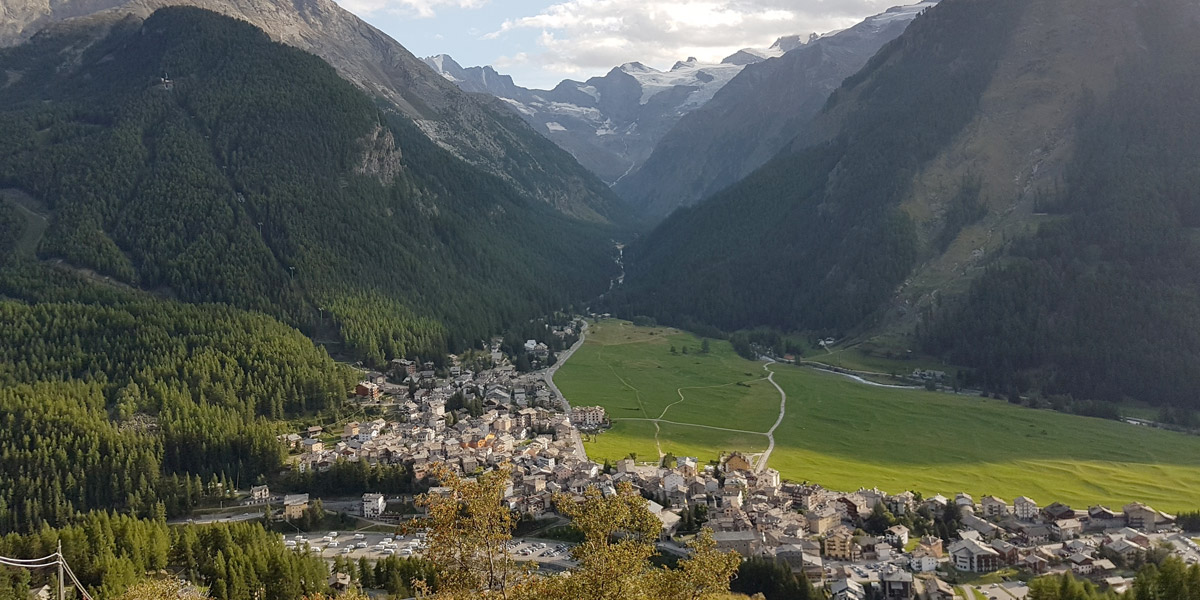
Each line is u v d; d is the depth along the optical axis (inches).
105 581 6328.7
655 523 4020.7
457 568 3764.8
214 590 6560.0
